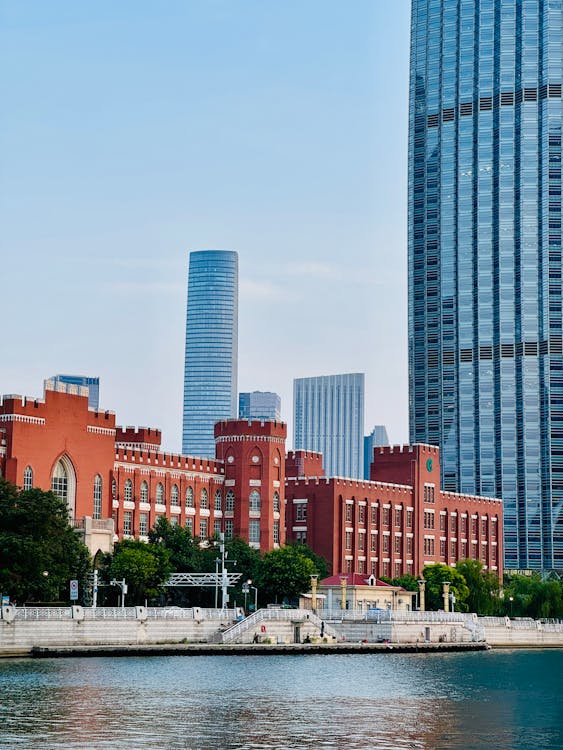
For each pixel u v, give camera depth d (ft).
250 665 536.83
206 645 580.71
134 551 651.66
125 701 397.60
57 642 536.83
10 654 519.19
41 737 332.39
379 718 383.86
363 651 645.51
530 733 364.38
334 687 460.55
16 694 404.16
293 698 422.00
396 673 529.45
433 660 619.67
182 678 468.34
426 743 342.85
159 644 573.74
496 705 426.10
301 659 583.99
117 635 559.38
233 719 370.12
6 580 547.49
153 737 336.70
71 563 602.03
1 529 569.64
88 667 492.95
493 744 345.10
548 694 461.37
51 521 581.94
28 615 527.40
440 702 429.38
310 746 330.75
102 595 644.69
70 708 378.53
